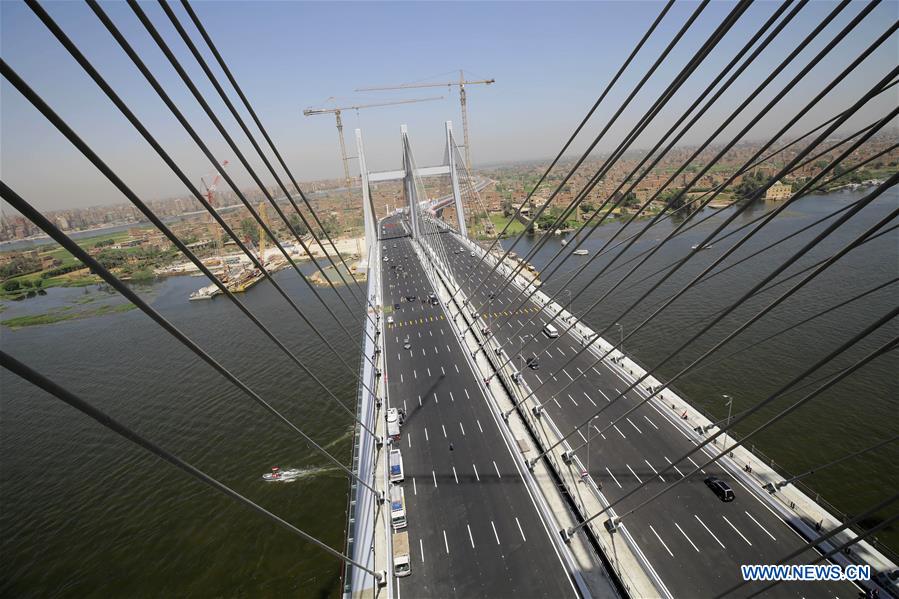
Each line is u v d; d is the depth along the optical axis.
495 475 33.34
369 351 55.09
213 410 54.25
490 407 41.94
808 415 41.38
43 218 7.15
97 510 40.28
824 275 73.19
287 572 32.94
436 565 26.66
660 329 60.81
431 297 74.25
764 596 23.84
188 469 10.93
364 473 32.81
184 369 65.69
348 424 49.91
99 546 36.56
